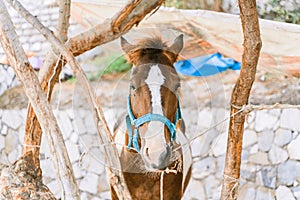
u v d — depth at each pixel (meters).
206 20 3.86
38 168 2.07
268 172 6.48
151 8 2.11
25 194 1.94
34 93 1.73
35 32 7.00
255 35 2.34
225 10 5.84
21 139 7.36
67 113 6.53
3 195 1.95
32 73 1.75
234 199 2.58
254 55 2.38
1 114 7.54
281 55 4.27
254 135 6.59
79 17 4.65
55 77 2.35
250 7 2.28
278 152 6.43
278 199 6.38
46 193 1.97
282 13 6.02
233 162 2.56
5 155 7.47
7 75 7.66
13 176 1.99
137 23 2.14
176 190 3.29
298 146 6.31
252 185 6.53
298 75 4.82
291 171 6.35
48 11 7.08
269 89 6.48
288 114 6.37
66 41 2.38
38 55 6.97
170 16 3.88
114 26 2.11
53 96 6.45
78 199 1.64
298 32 3.76
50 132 1.69
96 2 4.20
